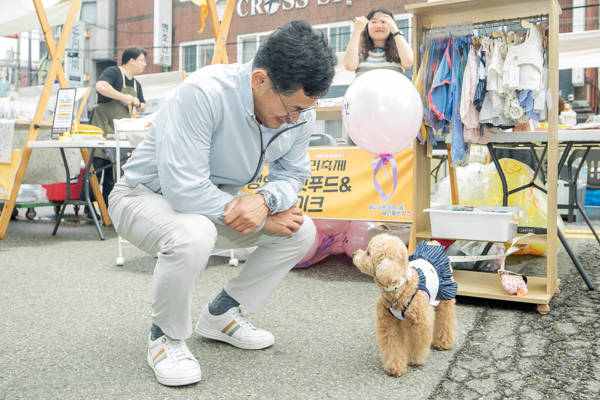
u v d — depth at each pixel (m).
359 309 2.22
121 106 4.80
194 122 1.37
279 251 1.72
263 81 1.29
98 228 4.07
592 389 1.43
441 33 2.42
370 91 2.02
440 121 2.49
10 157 4.10
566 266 3.04
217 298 1.81
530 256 3.35
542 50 2.22
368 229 3.05
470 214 2.20
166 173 1.39
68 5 5.17
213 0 3.66
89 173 4.18
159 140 1.43
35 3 4.13
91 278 2.79
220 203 1.45
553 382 1.48
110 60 14.43
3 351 1.74
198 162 1.40
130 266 3.10
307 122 1.66
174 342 1.52
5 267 3.05
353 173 2.95
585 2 8.05
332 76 1.27
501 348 1.76
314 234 1.78
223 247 1.74
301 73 1.22
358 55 3.16
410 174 2.77
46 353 1.72
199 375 1.48
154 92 5.93
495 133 2.47
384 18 3.03
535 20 2.41
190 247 1.38
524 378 1.51
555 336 1.87
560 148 3.31
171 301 1.43
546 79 2.21
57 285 2.63
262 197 1.49
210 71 1.42
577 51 4.36
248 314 2.15
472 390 1.44
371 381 1.50
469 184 3.20
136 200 1.53
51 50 4.23
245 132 1.45
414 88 2.10
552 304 2.27
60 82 4.32
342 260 3.29
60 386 1.46
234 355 1.71
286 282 2.71
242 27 11.94
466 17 2.48
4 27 5.46
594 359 1.65
